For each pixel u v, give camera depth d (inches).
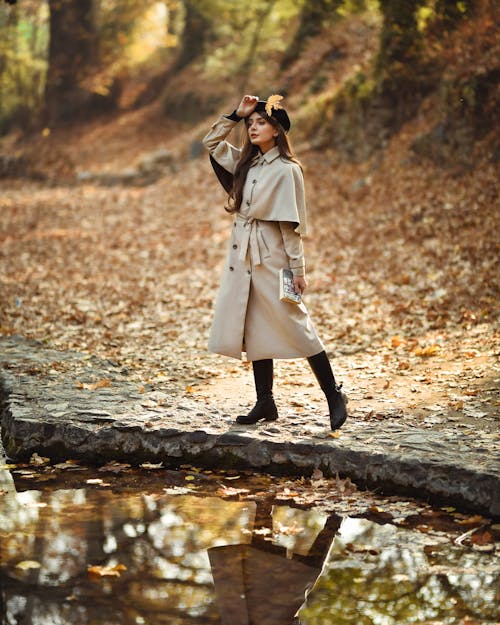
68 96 1203.9
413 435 174.1
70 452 182.2
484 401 198.8
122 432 181.3
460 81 486.3
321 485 164.6
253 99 171.8
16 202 774.5
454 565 127.9
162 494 160.9
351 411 195.9
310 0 753.6
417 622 109.7
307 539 138.7
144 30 1179.9
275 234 173.3
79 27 1195.9
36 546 132.6
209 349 178.7
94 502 155.7
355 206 511.5
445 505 152.7
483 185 438.6
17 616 108.6
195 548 134.0
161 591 117.6
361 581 122.4
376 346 271.1
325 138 626.8
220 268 438.0
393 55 558.9
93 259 486.9
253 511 151.8
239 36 864.3
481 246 372.2
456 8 520.7
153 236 553.6
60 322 323.3
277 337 174.9
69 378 225.8
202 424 184.5
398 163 521.3
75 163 996.6
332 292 362.9
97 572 122.7
